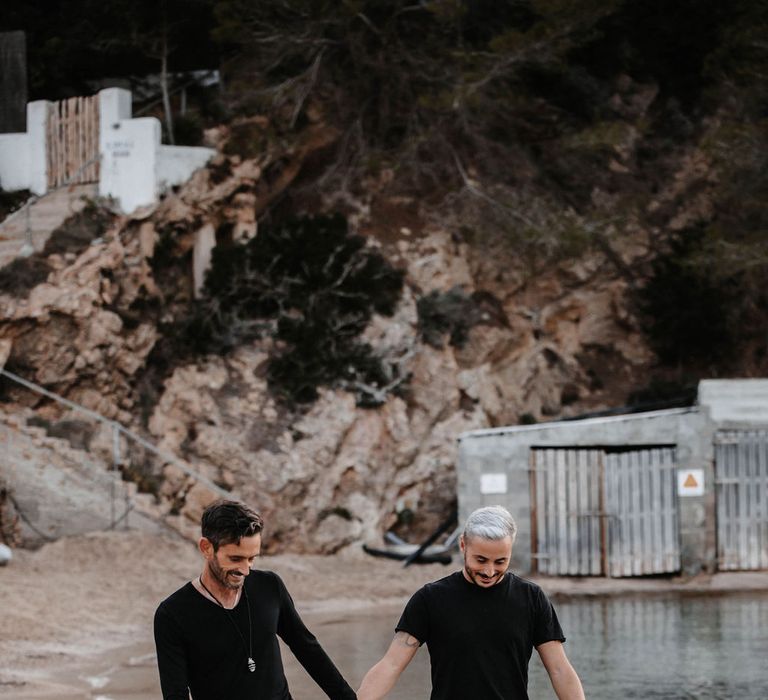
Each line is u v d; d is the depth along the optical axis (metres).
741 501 27.98
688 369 36.12
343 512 29.34
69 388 29.06
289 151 34.06
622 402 35.28
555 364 35.66
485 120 36.84
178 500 27.97
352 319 31.34
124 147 31.06
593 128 34.72
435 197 35.84
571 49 36.53
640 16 38.06
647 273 36.66
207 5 34.12
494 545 7.27
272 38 33.41
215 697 7.01
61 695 14.99
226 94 34.41
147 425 29.59
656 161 37.97
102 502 26.06
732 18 36.16
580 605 23.94
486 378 33.44
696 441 27.78
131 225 30.75
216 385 30.02
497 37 33.12
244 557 6.88
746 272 35.97
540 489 27.97
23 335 28.81
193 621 7.01
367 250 33.59
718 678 16.02
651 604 24.02
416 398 31.92
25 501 25.91
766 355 36.34
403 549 28.61
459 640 7.32
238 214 32.72
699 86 38.28
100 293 29.45
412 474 31.03
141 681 16.00
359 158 35.31
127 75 35.12
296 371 30.22
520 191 36.34
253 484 28.95
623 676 16.17
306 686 15.28
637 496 27.86
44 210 30.86
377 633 20.12
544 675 16.20
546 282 35.97
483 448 28.02
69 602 21.23
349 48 35.31
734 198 36.72
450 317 33.56
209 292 31.16
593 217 35.28
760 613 22.52
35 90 34.94
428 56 35.59
